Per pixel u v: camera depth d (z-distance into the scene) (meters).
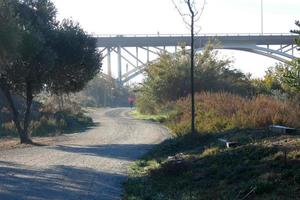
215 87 54.34
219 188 12.01
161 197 12.24
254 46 85.62
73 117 47.94
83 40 32.72
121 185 14.36
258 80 54.41
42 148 26.00
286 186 10.46
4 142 31.50
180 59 57.50
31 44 28.44
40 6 31.70
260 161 12.92
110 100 118.94
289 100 25.95
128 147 25.94
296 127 19.66
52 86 33.59
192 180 13.73
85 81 33.97
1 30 23.50
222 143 18.27
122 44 88.38
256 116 22.39
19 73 30.03
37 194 12.66
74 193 12.95
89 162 19.75
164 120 45.53
